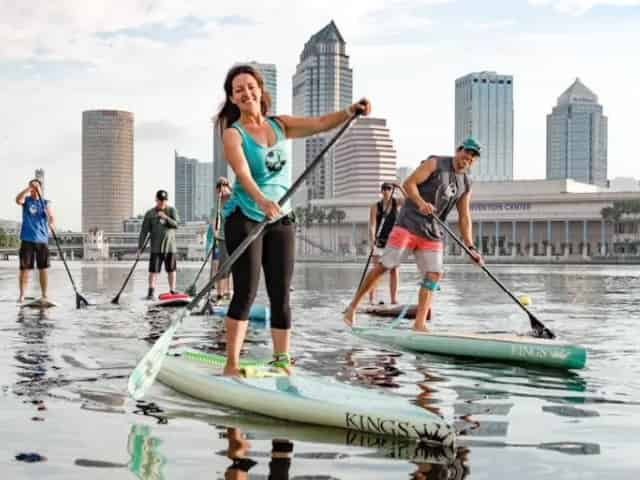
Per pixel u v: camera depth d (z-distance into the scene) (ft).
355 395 14.51
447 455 11.69
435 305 44.24
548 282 83.71
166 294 42.78
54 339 25.75
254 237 16.05
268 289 17.53
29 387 16.94
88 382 17.58
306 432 13.09
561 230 455.22
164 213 48.34
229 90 17.38
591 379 18.88
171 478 10.48
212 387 15.55
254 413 14.51
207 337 26.86
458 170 27.84
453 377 19.07
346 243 514.68
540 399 16.26
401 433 12.67
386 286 71.15
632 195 432.25
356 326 29.76
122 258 543.80
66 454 11.61
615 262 367.86
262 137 17.29
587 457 11.60
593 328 30.89
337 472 10.78
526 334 27.50
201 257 540.11
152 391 16.55
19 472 10.70
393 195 43.16
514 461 11.37
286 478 10.50
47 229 43.24
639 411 15.06
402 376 19.16
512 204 462.19
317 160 17.40
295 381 15.67
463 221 28.43
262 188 17.37
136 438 12.59
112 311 37.73
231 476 10.58
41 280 42.83
